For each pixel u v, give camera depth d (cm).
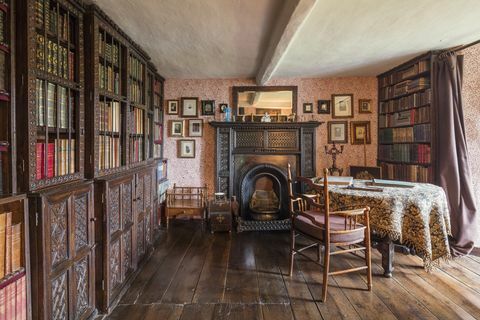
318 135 396
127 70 230
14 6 125
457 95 273
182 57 298
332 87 393
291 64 328
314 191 274
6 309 116
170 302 196
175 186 399
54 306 139
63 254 147
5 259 118
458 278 229
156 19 208
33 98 130
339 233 200
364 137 392
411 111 323
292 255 237
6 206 123
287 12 183
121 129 225
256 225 355
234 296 204
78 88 169
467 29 232
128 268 220
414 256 273
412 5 192
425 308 188
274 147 388
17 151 127
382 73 373
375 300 198
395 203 211
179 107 396
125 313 184
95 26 179
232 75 377
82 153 174
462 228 270
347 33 239
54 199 138
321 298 201
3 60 123
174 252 286
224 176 386
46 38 143
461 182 273
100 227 181
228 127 384
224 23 215
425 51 289
